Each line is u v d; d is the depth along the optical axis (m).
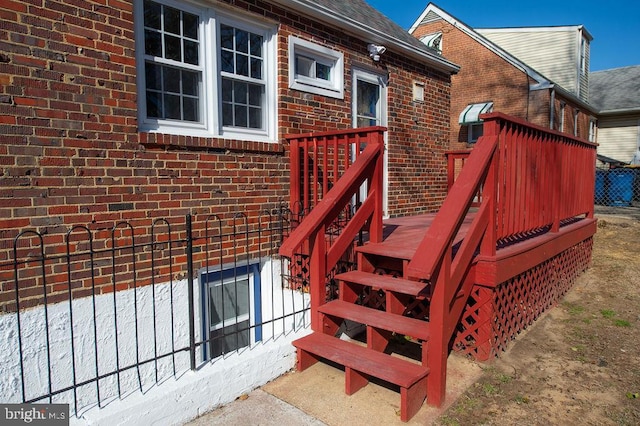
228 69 4.85
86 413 2.70
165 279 4.21
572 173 6.11
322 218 3.64
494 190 3.69
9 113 3.25
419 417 2.98
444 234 2.89
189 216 3.26
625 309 5.21
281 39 5.21
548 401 3.22
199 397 3.10
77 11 3.56
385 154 6.92
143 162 4.01
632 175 16.66
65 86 3.52
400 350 4.16
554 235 5.20
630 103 19.77
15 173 3.30
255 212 4.95
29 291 3.40
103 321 3.82
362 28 6.04
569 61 18.41
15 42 3.26
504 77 15.89
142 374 4.11
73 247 3.62
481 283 3.75
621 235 9.69
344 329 4.47
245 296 5.21
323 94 5.75
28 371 3.43
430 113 7.79
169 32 4.34
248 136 5.05
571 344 4.24
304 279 4.75
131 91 3.91
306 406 3.19
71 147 3.57
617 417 3.01
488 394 3.31
